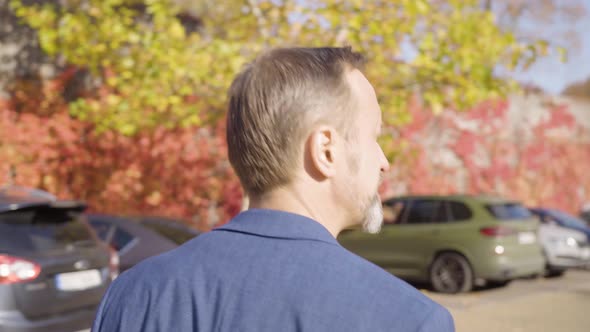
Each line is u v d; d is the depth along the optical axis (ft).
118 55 30.45
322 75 3.46
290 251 3.18
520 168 61.67
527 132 62.64
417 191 53.06
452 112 55.47
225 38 30.07
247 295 3.10
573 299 32.86
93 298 19.58
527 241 34.65
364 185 3.53
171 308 3.29
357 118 3.50
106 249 20.81
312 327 2.91
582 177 66.69
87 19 29.22
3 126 38.50
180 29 26.81
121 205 40.57
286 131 3.40
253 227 3.36
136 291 3.47
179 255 3.53
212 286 3.23
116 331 3.43
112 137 40.04
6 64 39.60
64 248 19.29
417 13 26.73
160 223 26.40
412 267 35.27
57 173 39.60
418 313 2.87
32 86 39.68
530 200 62.49
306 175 3.43
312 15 26.21
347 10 26.50
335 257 3.13
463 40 26.73
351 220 3.56
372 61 26.81
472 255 33.42
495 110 58.90
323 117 3.40
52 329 18.13
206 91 29.63
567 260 40.52
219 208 42.83
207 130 42.16
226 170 42.55
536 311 29.35
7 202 18.65
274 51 3.64
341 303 2.93
